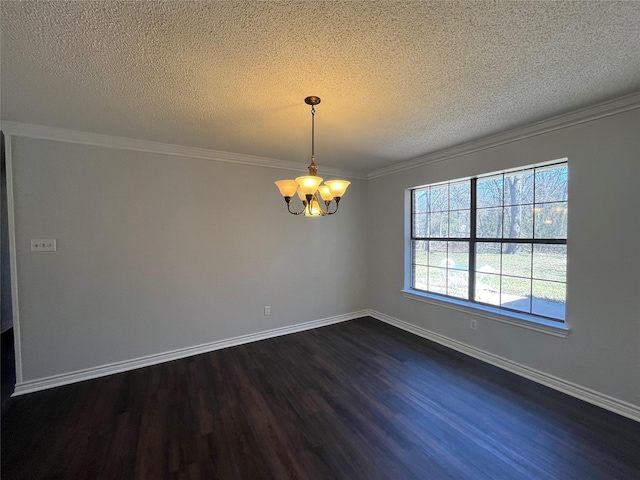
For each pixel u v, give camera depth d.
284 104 2.10
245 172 3.56
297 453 1.80
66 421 2.12
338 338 3.72
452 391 2.47
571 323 2.37
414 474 1.64
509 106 2.18
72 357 2.70
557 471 1.64
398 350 3.33
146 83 1.79
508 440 1.89
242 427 2.04
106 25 1.27
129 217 2.92
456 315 3.34
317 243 4.16
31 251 2.54
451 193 3.52
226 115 2.30
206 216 3.32
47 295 2.60
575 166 2.31
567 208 2.39
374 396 2.41
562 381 2.43
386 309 4.35
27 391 2.51
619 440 1.86
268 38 1.38
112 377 2.77
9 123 2.41
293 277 3.96
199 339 3.30
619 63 1.62
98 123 2.45
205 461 1.74
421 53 1.52
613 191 2.13
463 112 2.28
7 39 1.34
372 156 3.60
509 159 2.75
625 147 2.06
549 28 1.32
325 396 2.41
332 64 1.61
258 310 3.69
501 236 3.00
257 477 1.62
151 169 3.02
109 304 2.85
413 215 4.02
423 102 2.10
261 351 3.34
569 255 2.38
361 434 1.96
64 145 2.64
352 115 2.31
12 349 3.40
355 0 1.15
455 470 1.66
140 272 2.98
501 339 2.89
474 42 1.43
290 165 3.86
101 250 2.80
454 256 3.49
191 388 2.56
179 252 3.18
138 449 1.84
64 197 2.65
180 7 1.17
